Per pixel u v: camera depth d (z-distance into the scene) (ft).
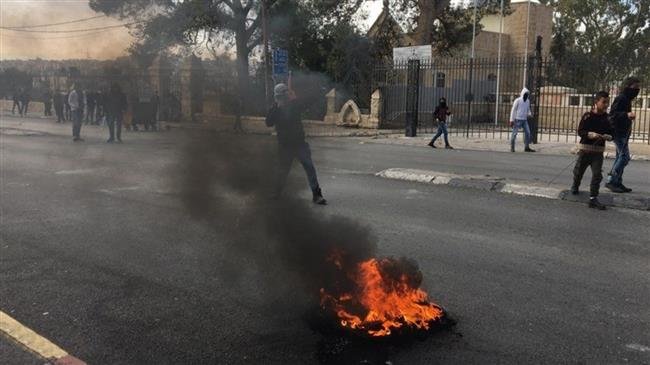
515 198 27.45
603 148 25.48
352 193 28.45
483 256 17.63
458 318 12.74
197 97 34.37
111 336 11.78
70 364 10.53
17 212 23.40
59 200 25.91
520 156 45.57
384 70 79.87
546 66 76.95
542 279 15.51
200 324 12.38
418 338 11.57
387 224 21.75
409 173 34.17
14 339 11.59
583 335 11.93
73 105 53.88
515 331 12.09
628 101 27.55
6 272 15.78
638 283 15.24
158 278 15.33
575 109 75.92
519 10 132.05
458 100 91.09
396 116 79.10
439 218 22.93
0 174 33.81
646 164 41.14
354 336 11.43
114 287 14.66
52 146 49.70
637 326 12.43
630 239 19.86
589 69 74.43
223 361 10.69
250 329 12.09
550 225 21.89
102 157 41.55
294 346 11.27
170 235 19.54
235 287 14.46
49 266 16.34
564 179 32.45
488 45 130.11
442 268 16.38
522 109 48.16
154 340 11.60
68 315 12.85
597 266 16.72
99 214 22.97
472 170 36.32
